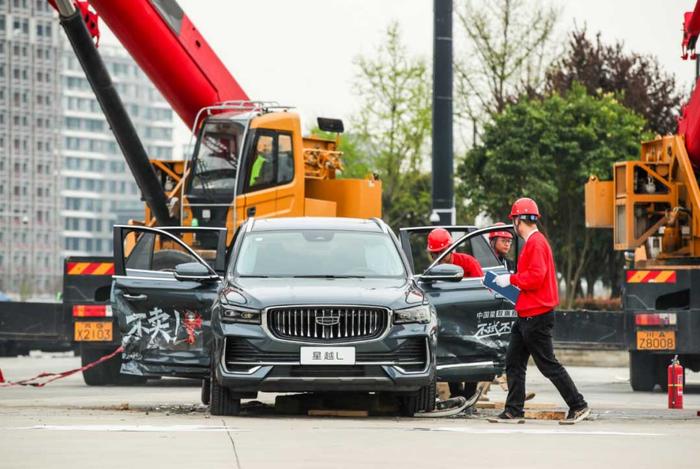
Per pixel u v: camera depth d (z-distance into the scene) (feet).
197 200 98.32
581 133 232.32
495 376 65.00
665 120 253.03
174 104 102.78
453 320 64.28
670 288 92.12
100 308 94.99
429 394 60.18
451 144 109.81
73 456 40.50
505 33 240.73
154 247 67.36
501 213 240.12
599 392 91.50
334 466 38.52
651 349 91.61
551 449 44.24
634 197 99.14
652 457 41.88
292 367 56.75
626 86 252.83
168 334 63.87
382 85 273.95
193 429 50.44
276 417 59.62
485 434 49.96
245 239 63.62
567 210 237.04
